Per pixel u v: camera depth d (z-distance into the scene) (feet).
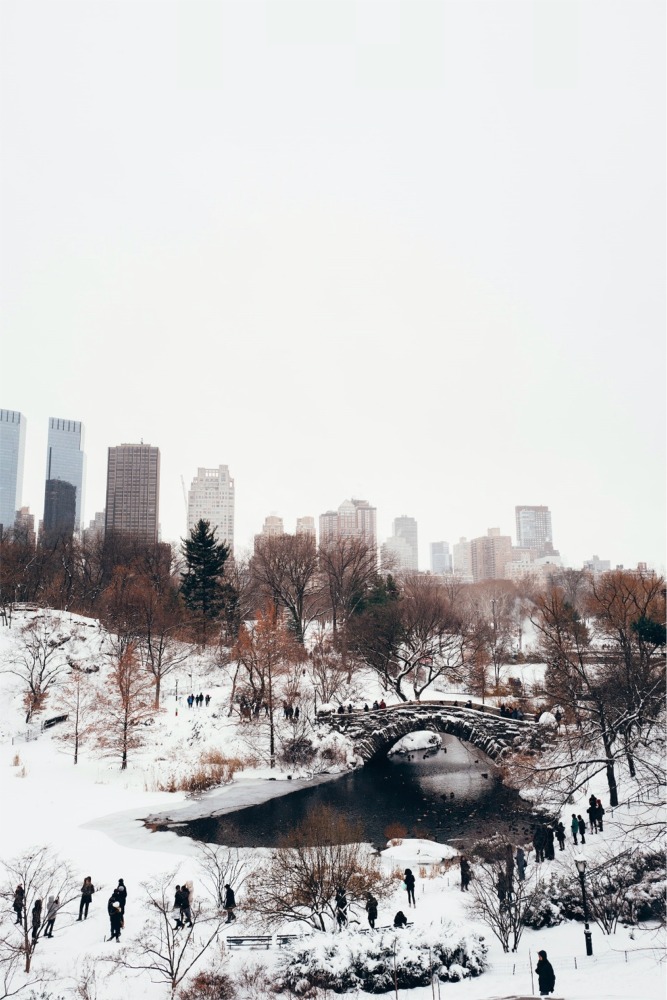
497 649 297.12
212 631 267.39
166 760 187.42
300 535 311.68
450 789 180.55
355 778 191.42
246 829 146.20
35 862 115.03
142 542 401.08
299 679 229.86
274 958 83.25
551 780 125.29
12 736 193.98
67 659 227.61
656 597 196.03
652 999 63.72
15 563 296.10
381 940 84.43
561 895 98.12
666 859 101.45
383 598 285.64
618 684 148.15
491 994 72.23
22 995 74.08
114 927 89.92
